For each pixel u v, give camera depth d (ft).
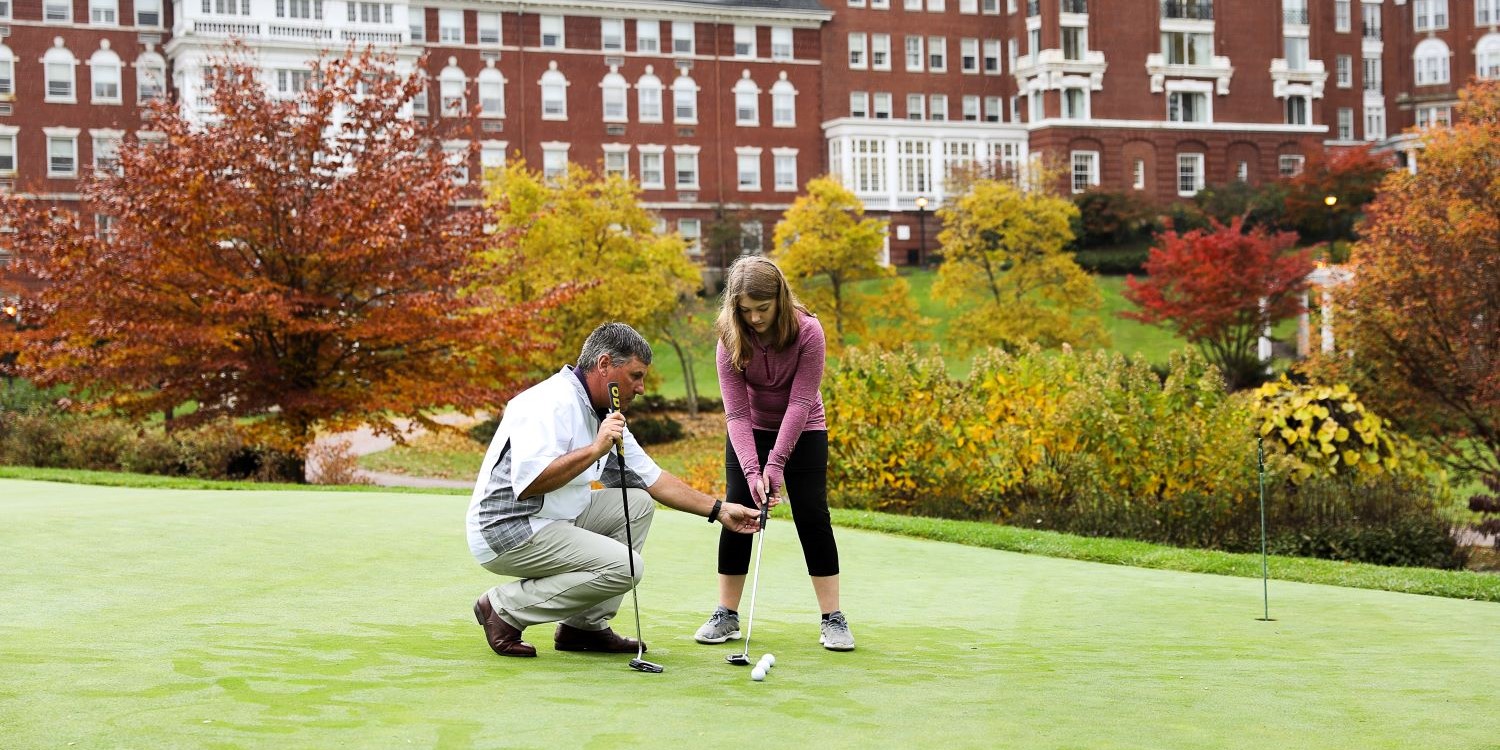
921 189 193.77
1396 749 12.65
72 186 160.35
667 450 118.93
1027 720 13.62
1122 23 201.98
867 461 48.47
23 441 66.44
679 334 132.77
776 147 191.72
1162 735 13.08
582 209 119.24
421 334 63.21
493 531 16.47
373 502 36.50
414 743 12.00
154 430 68.64
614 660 16.71
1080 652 18.42
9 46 157.89
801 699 14.42
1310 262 121.49
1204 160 205.36
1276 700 14.94
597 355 16.49
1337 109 222.28
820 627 19.40
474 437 122.52
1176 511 42.47
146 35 162.71
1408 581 30.09
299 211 62.95
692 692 14.64
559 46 180.34
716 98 188.44
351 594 21.04
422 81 68.90
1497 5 221.25
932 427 47.83
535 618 16.56
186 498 36.86
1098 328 132.57
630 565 16.38
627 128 183.83
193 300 61.93
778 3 192.75
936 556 30.83
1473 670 17.16
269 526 29.09
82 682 14.06
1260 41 210.38
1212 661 17.75
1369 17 225.97
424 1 172.76
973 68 203.62
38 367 62.59
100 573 22.06
